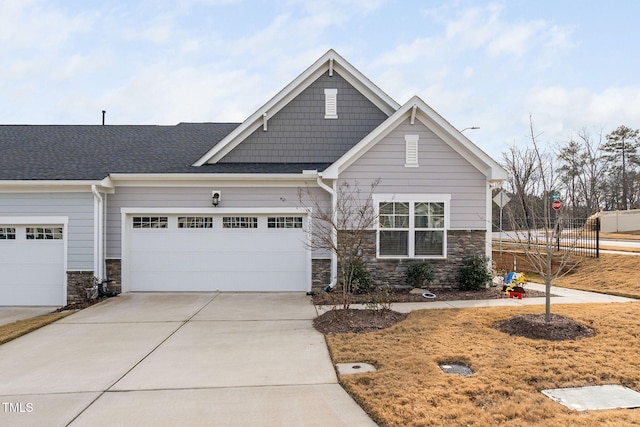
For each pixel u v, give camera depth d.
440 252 11.36
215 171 11.44
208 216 11.51
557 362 5.29
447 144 11.35
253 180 11.34
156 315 8.77
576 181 30.92
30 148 12.85
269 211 11.45
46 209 10.73
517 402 4.23
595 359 5.38
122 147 13.23
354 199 11.19
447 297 10.26
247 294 11.16
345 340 6.59
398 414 4.03
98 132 14.66
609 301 9.68
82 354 6.25
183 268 11.45
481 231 11.40
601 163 42.09
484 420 3.86
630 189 47.53
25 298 10.77
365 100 13.01
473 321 7.55
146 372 5.45
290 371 5.41
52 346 6.68
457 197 11.37
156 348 6.51
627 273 12.76
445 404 4.20
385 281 11.20
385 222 11.26
